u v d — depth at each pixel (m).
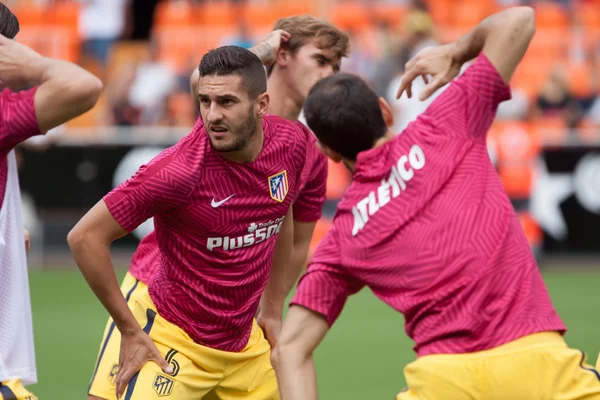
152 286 13.95
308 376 11.83
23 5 55.75
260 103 12.46
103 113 49.72
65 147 45.75
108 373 14.33
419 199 11.06
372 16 54.19
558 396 10.56
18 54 10.71
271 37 14.98
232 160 12.60
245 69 12.12
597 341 27.97
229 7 55.53
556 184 44.69
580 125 48.12
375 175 11.38
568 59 52.94
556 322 10.93
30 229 45.94
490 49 11.49
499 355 10.59
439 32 54.62
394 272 11.12
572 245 45.00
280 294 15.55
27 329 11.77
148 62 52.62
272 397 14.87
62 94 10.52
